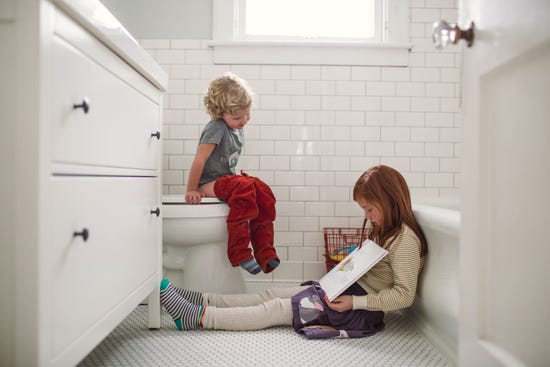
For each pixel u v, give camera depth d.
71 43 0.83
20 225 0.72
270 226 1.83
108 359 1.21
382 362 1.20
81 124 0.87
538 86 0.63
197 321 1.44
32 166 0.71
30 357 0.72
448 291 1.22
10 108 0.71
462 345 0.85
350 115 2.27
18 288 0.72
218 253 1.78
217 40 2.26
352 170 2.27
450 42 0.82
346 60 2.25
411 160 2.27
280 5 2.39
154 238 1.42
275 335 1.41
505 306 0.72
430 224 1.32
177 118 2.28
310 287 1.49
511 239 0.70
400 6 2.28
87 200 0.90
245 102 1.84
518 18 0.66
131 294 1.19
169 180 2.28
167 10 2.29
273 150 2.27
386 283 1.45
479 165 0.78
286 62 2.26
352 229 2.25
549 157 0.61
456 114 2.27
